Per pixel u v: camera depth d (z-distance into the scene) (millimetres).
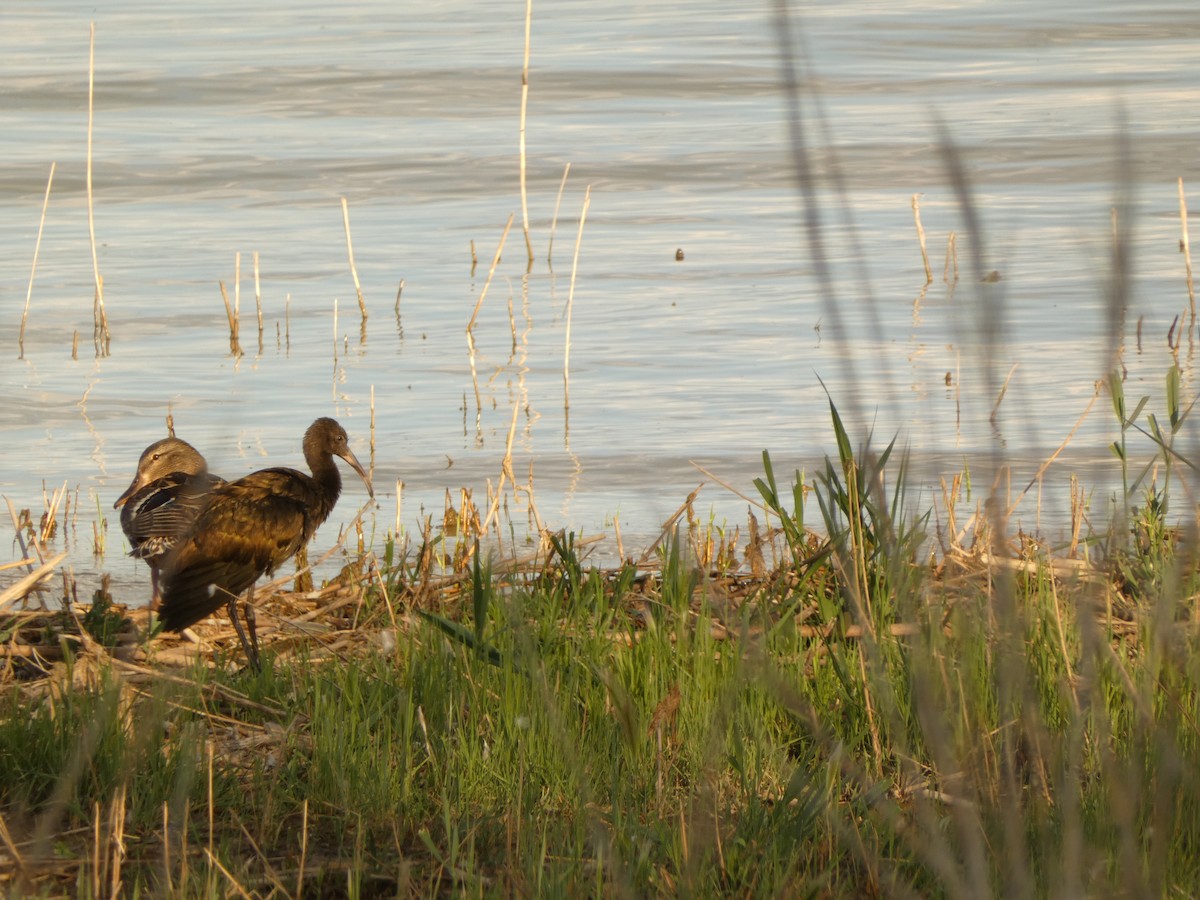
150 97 80750
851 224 8766
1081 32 95688
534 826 16641
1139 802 14938
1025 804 12438
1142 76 82875
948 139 8117
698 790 17047
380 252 57625
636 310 50344
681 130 75250
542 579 24406
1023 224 57250
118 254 56969
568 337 41844
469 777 17641
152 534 26328
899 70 86438
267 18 102188
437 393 42719
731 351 45812
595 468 36750
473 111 79000
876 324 8898
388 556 26062
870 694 18750
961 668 11586
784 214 61969
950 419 37781
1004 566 9023
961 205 8102
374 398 42406
